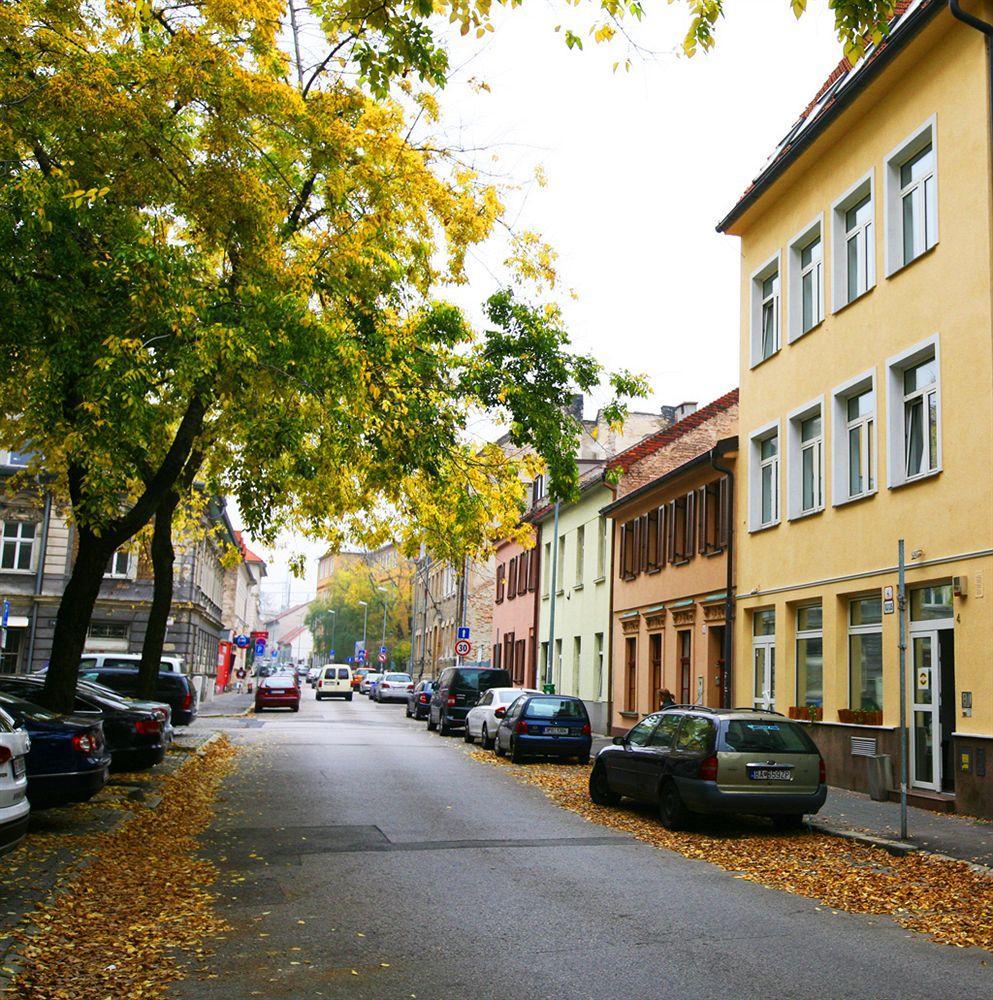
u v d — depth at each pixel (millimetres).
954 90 15203
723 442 22641
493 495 18391
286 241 12641
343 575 101750
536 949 6836
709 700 23656
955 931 7602
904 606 11633
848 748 17219
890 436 16531
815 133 18562
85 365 10938
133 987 5863
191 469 18031
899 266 16750
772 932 7473
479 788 16953
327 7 11281
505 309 16891
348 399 11945
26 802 8172
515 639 46375
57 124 10562
